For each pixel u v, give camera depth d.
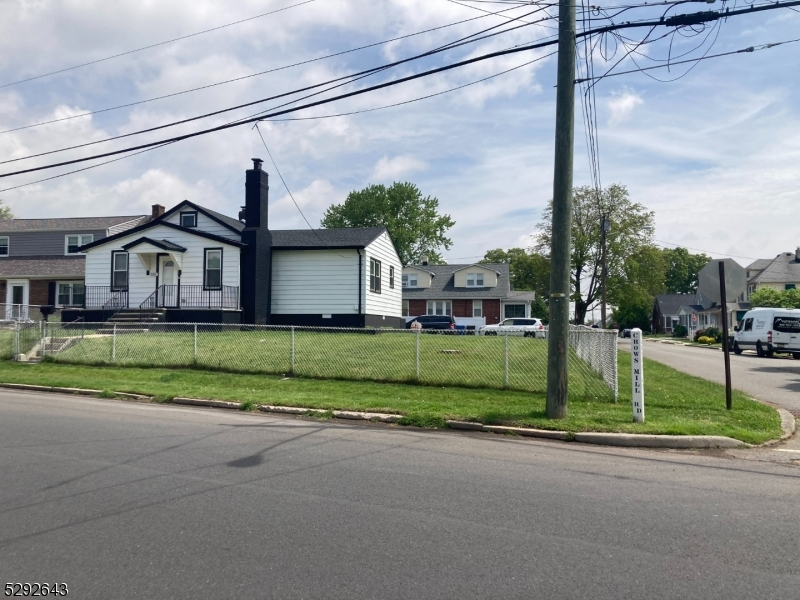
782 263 58.66
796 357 28.03
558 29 10.57
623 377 15.99
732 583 4.22
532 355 17.83
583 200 55.75
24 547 4.75
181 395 12.90
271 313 27.77
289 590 4.05
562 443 9.16
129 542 4.85
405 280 51.47
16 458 7.49
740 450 8.77
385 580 4.20
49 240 38.78
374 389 13.50
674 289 98.69
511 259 77.81
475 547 4.79
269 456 7.73
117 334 21.47
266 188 27.44
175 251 26.47
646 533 5.16
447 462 7.61
